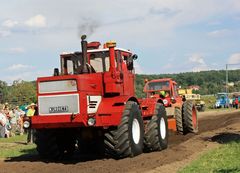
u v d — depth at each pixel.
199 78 116.06
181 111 17.50
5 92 48.44
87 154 13.16
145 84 18.45
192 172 8.41
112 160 10.67
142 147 11.57
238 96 59.50
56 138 11.78
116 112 10.67
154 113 12.52
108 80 11.17
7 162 11.50
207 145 13.33
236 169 8.61
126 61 12.31
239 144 12.43
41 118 10.75
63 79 10.62
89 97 10.70
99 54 11.75
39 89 10.84
